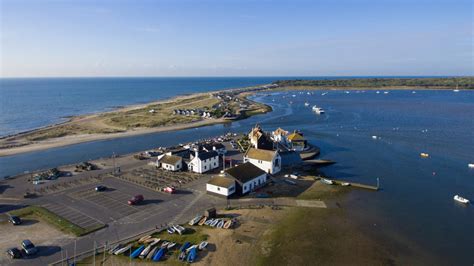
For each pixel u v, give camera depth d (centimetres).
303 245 5431
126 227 5984
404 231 6088
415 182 8762
